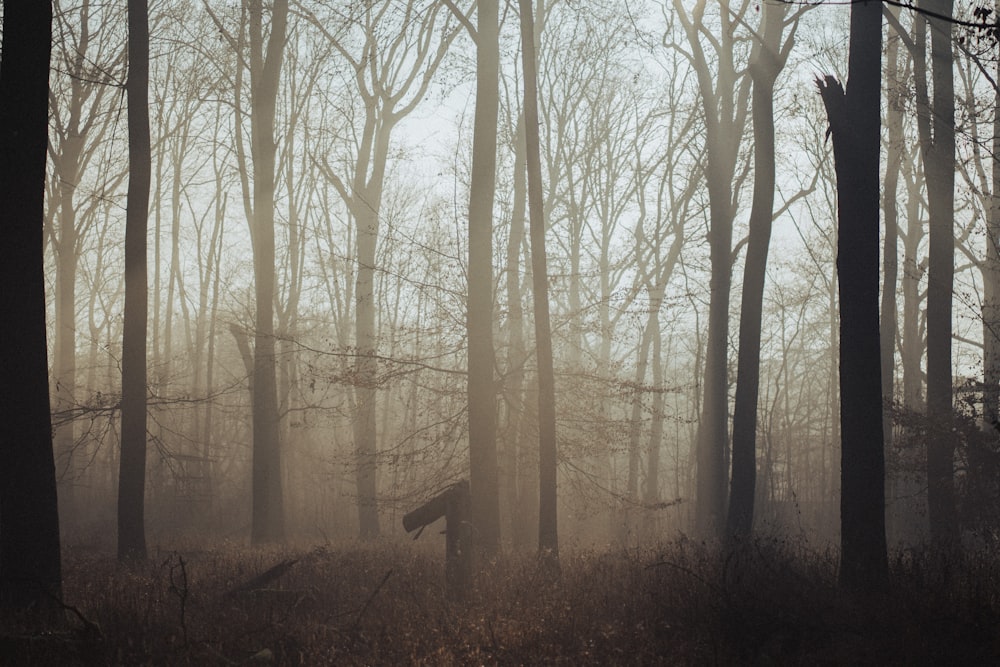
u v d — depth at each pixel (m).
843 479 12.27
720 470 25.62
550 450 15.80
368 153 28.75
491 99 17.61
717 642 8.56
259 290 23.38
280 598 10.59
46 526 10.62
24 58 10.86
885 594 10.93
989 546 16.42
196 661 7.95
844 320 12.55
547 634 8.74
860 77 12.86
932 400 20.52
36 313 10.82
